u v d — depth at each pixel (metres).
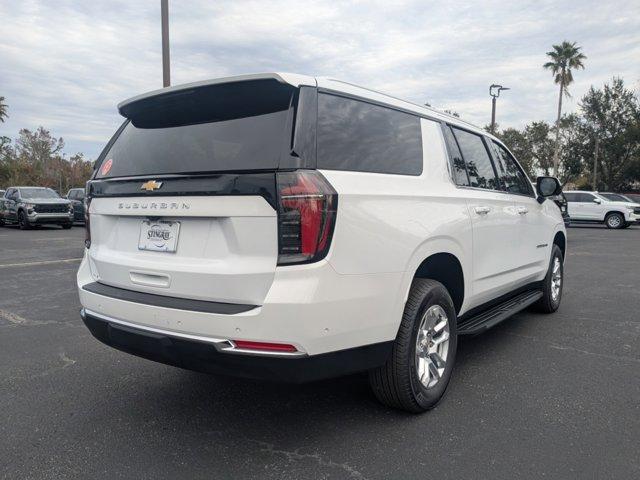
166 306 2.79
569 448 2.90
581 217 25.34
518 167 5.26
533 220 5.18
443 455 2.83
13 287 7.88
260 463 2.78
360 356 2.84
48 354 4.66
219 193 2.65
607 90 53.69
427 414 3.35
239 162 2.69
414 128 3.54
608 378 3.99
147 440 3.05
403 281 3.01
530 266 5.23
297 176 2.53
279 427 3.20
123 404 3.57
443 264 3.61
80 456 2.87
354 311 2.72
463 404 3.51
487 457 2.80
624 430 3.12
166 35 13.01
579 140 55.78
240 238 2.62
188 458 2.84
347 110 2.99
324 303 2.57
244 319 2.54
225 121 2.91
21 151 72.62
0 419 3.34
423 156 3.51
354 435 3.08
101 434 3.13
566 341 4.98
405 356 3.11
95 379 4.05
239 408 3.49
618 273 9.35
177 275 2.82
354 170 2.87
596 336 5.15
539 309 6.06
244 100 2.89
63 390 3.82
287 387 3.84
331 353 2.68
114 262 3.19
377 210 2.87
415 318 3.15
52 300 6.94
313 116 2.71
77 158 78.50
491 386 3.83
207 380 4.01
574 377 4.01
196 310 2.67
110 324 3.07
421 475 2.64
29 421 3.31
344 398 3.62
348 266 2.68
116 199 3.19
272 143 2.65
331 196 2.60
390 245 2.91
